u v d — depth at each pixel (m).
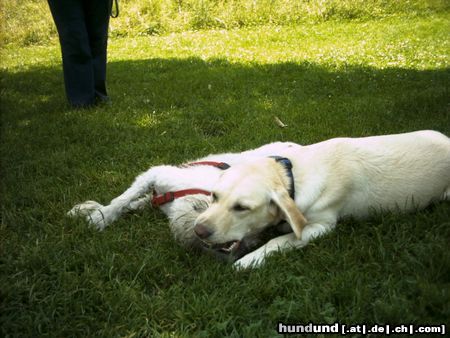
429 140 1.81
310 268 1.52
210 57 4.55
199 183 1.68
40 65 4.67
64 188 1.98
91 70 2.91
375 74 3.59
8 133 2.56
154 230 1.70
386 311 1.32
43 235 1.66
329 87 3.31
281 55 4.57
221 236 1.46
